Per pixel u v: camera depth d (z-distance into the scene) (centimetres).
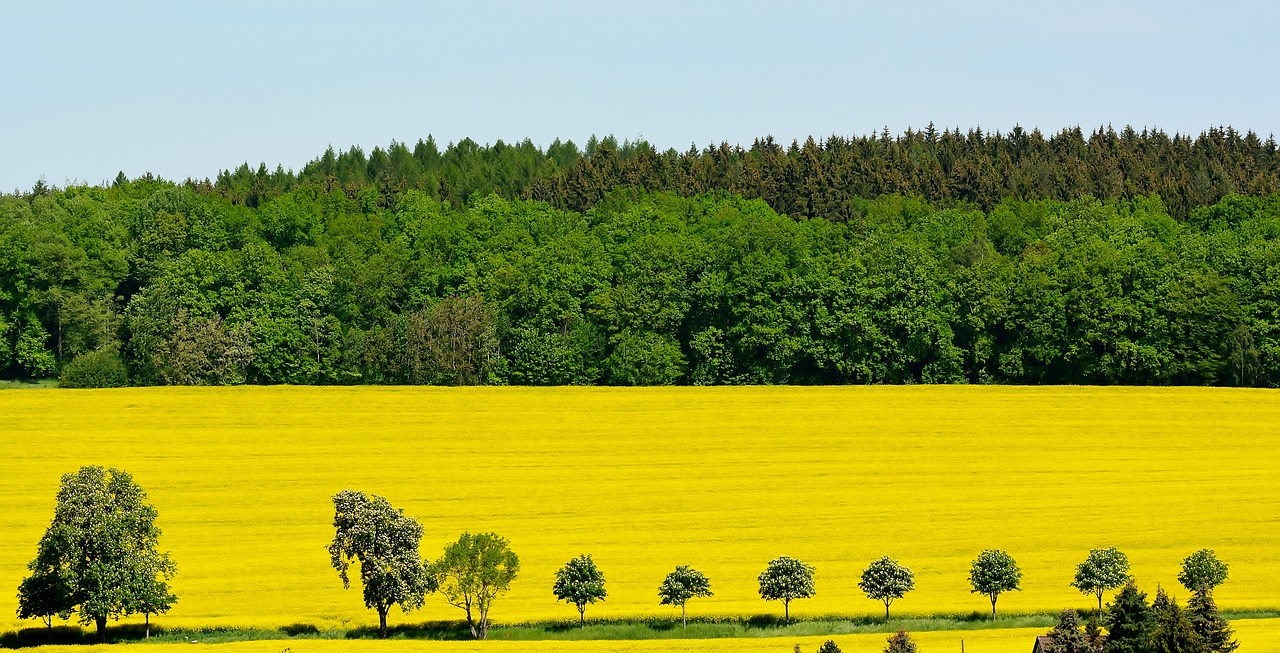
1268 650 14350
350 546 17000
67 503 16975
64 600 16588
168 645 15638
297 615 17400
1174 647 13438
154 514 17662
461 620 17138
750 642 15225
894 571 17050
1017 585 17075
